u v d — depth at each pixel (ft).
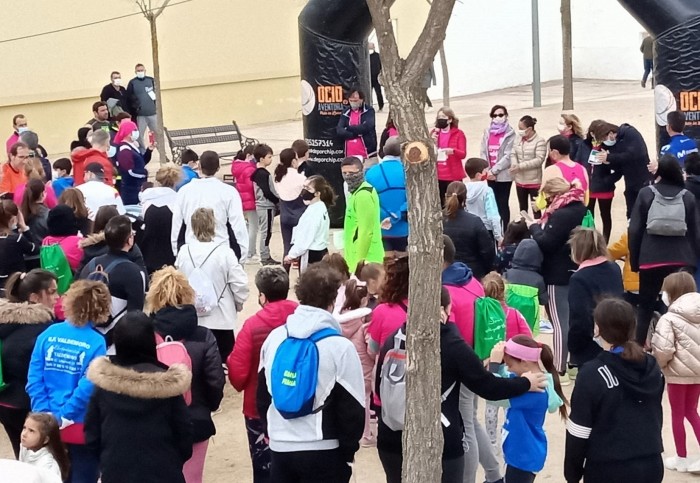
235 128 67.46
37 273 21.21
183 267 25.58
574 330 23.27
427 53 14.07
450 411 17.38
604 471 16.43
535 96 87.10
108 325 21.81
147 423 16.60
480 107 89.61
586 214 27.12
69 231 26.66
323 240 31.68
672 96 41.27
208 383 19.39
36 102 72.08
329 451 17.07
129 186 42.22
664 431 25.39
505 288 24.97
